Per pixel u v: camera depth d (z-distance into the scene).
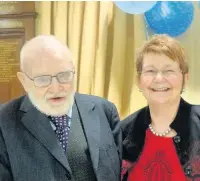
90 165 1.28
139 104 2.37
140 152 1.38
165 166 1.31
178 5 2.05
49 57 1.22
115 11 2.35
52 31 2.50
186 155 1.28
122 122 1.49
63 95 1.25
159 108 1.35
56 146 1.23
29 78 1.24
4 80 2.53
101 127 1.37
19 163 1.20
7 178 1.20
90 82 2.42
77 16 2.40
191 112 1.34
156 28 2.12
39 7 2.48
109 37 2.43
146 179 1.34
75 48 2.42
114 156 1.36
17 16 2.47
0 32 2.51
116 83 2.38
